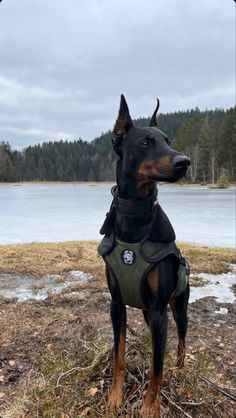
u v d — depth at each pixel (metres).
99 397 1.12
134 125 1.08
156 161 1.00
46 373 1.20
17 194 13.62
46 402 1.08
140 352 1.20
